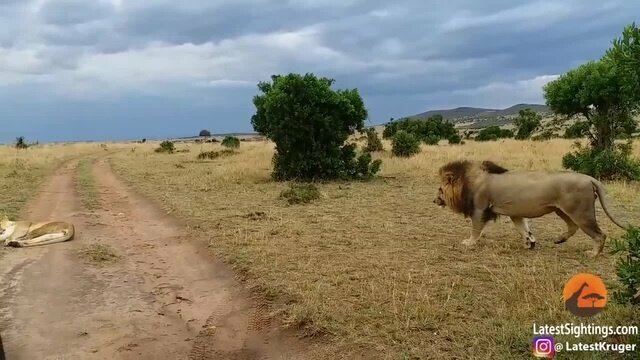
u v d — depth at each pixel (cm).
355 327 521
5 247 895
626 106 1461
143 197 1420
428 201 1235
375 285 635
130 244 922
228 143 3800
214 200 1294
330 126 1669
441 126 4750
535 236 884
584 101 1516
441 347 473
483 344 472
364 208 1155
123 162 2739
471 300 580
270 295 625
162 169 2222
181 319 602
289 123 1633
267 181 1680
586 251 772
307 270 700
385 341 489
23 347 529
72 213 1201
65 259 821
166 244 916
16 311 616
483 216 814
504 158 2097
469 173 822
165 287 704
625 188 1254
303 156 1661
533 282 620
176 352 525
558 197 752
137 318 602
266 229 948
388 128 4466
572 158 1552
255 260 753
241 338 552
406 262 732
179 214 1123
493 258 747
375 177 1734
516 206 779
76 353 518
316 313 552
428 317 530
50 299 655
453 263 727
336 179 1675
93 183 1783
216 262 782
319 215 1079
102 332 564
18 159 2627
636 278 426
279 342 530
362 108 1745
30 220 1106
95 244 909
